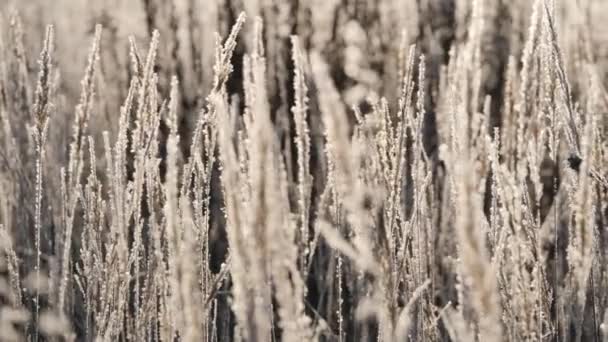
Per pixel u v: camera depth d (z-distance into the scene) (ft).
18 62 5.57
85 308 4.79
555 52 4.12
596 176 4.11
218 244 5.36
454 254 4.93
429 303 4.15
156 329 4.29
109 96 5.75
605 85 5.09
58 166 5.28
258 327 3.43
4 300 4.94
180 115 5.74
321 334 4.86
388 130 3.90
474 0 4.21
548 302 4.19
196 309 3.54
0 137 5.58
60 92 5.82
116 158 4.15
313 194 5.49
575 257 3.67
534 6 4.40
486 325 3.21
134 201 4.16
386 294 3.51
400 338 3.66
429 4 6.32
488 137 3.76
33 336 4.75
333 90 3.30
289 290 3.41
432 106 5.86
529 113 4.42
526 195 3.99
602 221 4.28
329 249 5.07
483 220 4.05
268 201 3.37
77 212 5.29
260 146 3.35
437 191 5.12
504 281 3.88
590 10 5.09
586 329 4.41
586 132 3.56
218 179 5.39
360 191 3.41
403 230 4.10
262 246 3.39
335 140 3.34
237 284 3.43
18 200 5.26
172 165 3.52
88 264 4.42
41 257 5.11
